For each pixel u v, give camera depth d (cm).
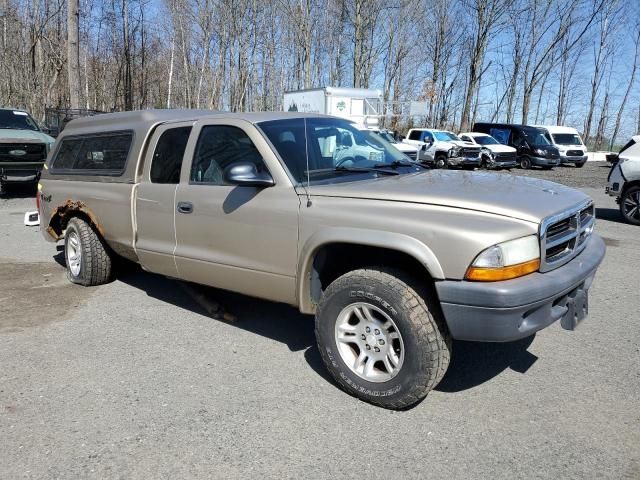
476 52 4141
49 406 343
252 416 330
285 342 440
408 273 331
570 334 452
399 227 317
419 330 312
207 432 314
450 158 2406
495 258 292
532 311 305
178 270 457
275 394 357
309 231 355
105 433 314
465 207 315
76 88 1819
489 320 295
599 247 379
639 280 612
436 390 361
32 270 658
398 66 4628
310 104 2203
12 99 3253
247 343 438
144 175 484
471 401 345
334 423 321
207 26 4209
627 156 1020
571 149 2714
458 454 290
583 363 397
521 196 337
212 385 369
